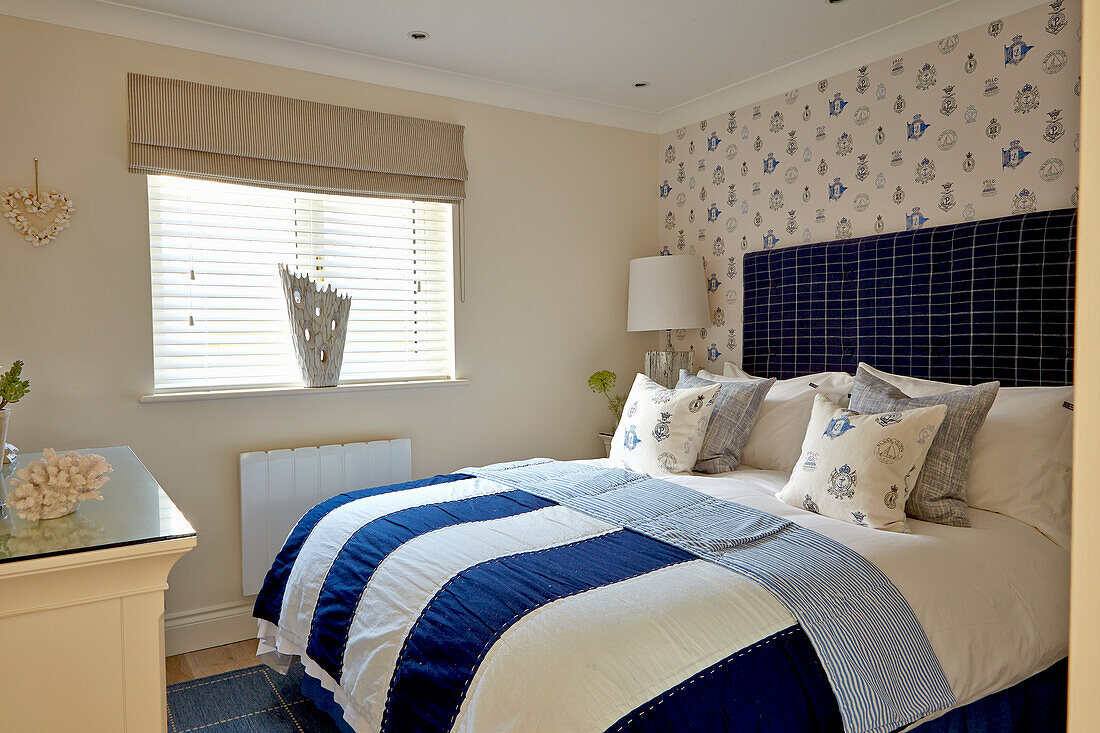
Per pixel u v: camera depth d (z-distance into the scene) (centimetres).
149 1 269
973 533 212
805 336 336
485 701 148
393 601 189
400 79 336
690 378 334
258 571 307
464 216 356
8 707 122
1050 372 250
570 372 394
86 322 276
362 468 329
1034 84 260
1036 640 189
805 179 340
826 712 155
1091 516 37
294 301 312
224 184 305
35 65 264
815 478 233
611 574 180
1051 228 249
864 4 275
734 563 185
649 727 137
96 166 276
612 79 355
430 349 358
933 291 285
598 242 400
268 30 294
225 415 305
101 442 280
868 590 179
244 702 258
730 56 326
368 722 175
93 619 128
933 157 291
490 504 243
